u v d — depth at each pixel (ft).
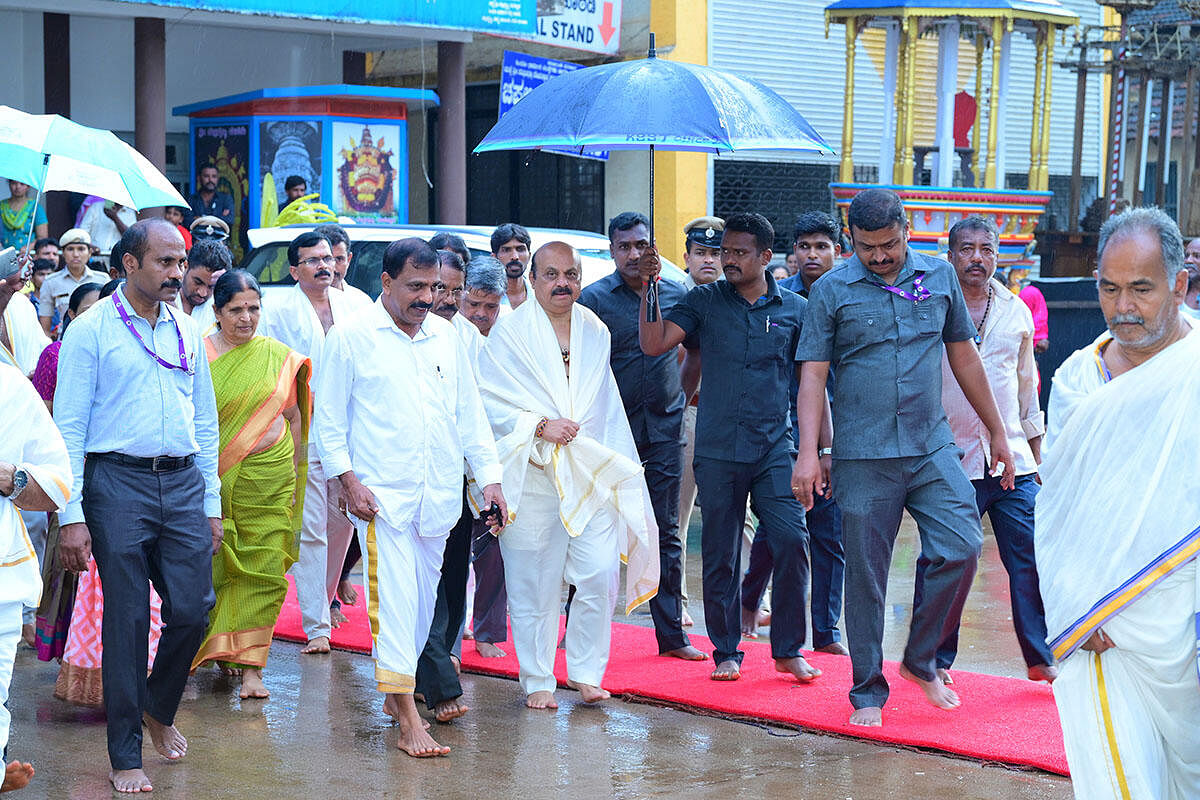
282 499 20.94
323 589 23.49
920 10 44.62
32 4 37.86
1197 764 12.83
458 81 45.78
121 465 16.65
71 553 16.26
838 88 53.98
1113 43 50.52
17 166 19.74
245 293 20.86
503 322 20.70
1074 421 12.89
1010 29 45.01
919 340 19.04
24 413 14.74
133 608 16.61
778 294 21.45
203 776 17.26
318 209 39.58
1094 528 12.69
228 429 20.59
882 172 47.06
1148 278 12.35
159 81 40.50
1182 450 12.35
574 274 20.40
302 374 21.61
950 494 19.08
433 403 18.52
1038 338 38.04
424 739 18.19
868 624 19.10
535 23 45.21
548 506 20.21
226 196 44.55
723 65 51.29
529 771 17.48
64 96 45.85
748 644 24.04
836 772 17.38
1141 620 12.50
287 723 19.60
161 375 16.83
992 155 46.03
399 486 18.21
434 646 19.53
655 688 20.99
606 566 20.33
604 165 52.60
